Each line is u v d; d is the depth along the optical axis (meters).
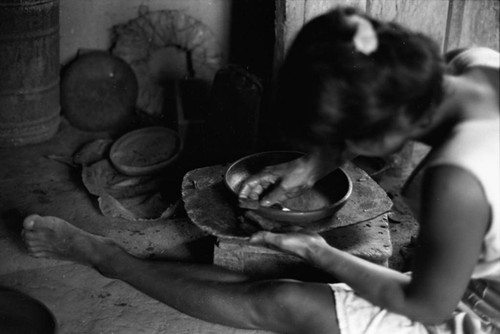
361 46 1.77
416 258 1.99
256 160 2.90
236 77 3.60
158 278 2.67
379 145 1.85
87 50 4.30
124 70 4.23
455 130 1.90
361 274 2.19
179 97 4.05
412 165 3.85
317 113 1.78
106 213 3.37
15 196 3.55
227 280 2.61
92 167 3.73
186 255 3.17
